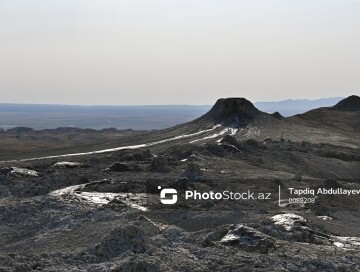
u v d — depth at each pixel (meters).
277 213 24.48
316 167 52.50
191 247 17.20
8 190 31.45
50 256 16.70
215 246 17.33
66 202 26.69
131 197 28.11
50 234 22.00
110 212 23.97
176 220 23.61
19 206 26.69
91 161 46.44
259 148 59.22
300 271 15.49
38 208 26.45
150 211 24.42
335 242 19.69
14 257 16.47
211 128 85.75
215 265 15.51
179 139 75.81
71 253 16.89
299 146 65.38
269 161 50.81
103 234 19.77
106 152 61.25
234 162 46.28
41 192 30.58
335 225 23.73
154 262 15.24
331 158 58.22
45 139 160.88
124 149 64.62
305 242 19.45
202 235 18.78
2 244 22.31
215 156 49.59
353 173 53.94
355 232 22.72
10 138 140.38
